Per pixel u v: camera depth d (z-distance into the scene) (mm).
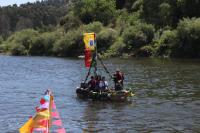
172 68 67875
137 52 105938
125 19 132375
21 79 57719
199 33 96250
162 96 38594
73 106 33938
